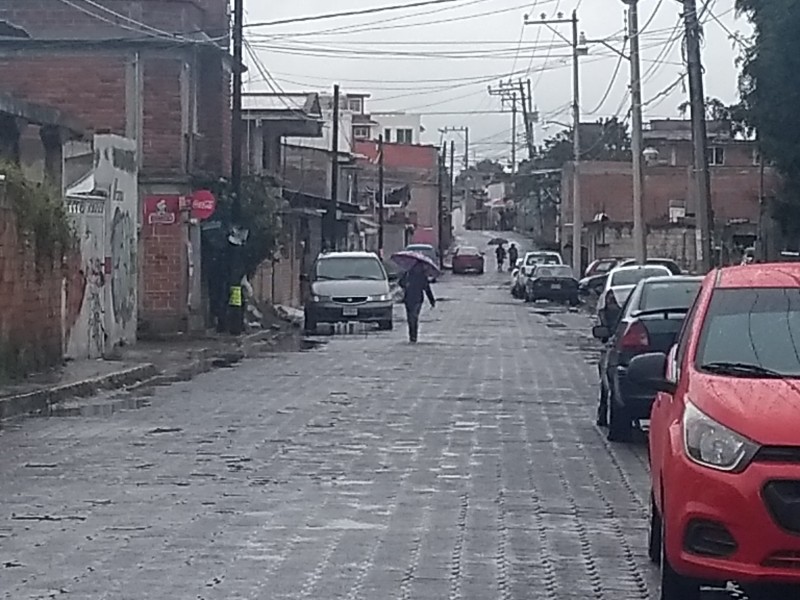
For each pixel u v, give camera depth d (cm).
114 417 1842
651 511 973
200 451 1513
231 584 891
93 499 1209
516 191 12888
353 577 914
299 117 5109
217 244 3584
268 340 3584
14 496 1223
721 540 736
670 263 4166
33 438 1620
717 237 5816
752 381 798
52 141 2717
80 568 937
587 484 1316
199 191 3441
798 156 2986
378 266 4153
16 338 2194
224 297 3638
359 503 1195
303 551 995
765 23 2911
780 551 718
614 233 7450
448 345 3422
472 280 8725
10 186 2141
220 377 2484
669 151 8381
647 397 1570
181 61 3459
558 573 934
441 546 1018
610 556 991
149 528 1077
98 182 2859
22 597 853
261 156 5184
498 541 1040
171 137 3453
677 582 788
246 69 4153
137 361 2631
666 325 1589
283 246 4594
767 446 729
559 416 1898
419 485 1297
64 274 2442
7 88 3475
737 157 7188
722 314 885
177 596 858
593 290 5484
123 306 3048
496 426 1773
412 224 10344
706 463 746
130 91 3456
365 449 1541
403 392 2209
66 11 3522
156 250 3406
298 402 2045
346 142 8450
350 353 3133
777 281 907
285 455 1487
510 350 3250
